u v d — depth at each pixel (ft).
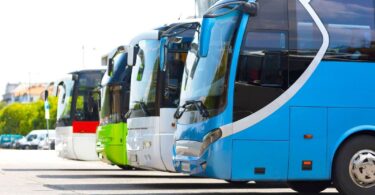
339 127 43.39
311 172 42.80
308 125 42.91
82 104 87.66
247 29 42.75
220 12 43.29
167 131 56.29
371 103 44.01
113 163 70.74
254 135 42.09
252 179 41.93
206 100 43.29
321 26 43.93
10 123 404.98
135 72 62.39
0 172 78.38
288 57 43.09
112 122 70.85
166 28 59.47
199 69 45.19
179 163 45.50
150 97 58.34
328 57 43.70
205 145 42.55
